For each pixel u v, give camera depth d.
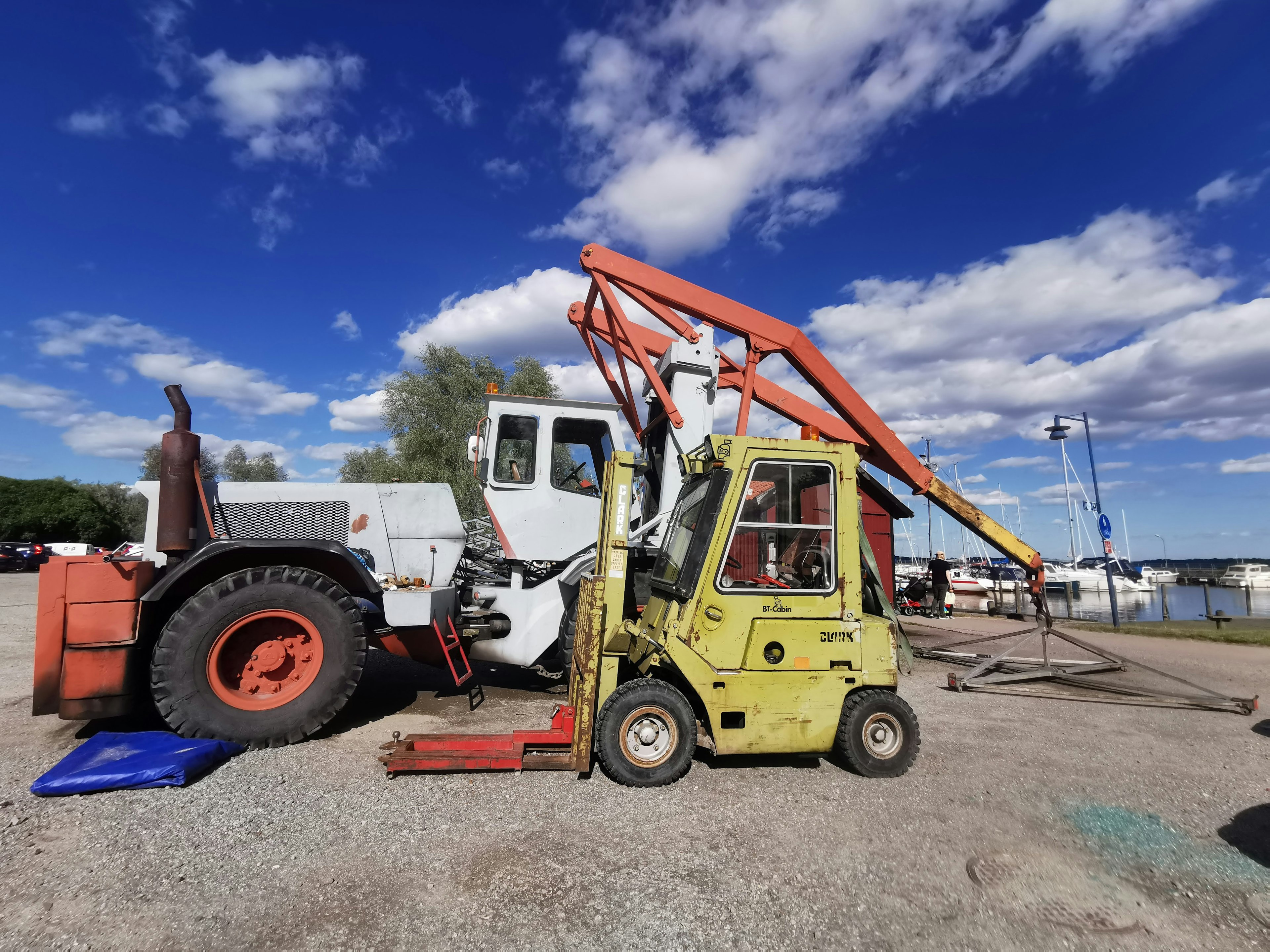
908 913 2.66
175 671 4.37
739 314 6.96
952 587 21.55
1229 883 2.95
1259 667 8.84
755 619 4.21
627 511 4.34
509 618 6.35
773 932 2.52
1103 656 7.39
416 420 25.53
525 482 6.59
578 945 2.41
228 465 43.56
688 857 3.11
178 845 3.14
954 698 6.80
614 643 4.27
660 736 4.07
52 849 3.08
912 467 7.44
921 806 3.78
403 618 5.30
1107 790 4.07
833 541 4.38
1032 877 2.97
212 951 2.35
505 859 3.05
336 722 5.31
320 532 5.95
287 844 3.17
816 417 8.10
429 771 4.18
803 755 4.49
